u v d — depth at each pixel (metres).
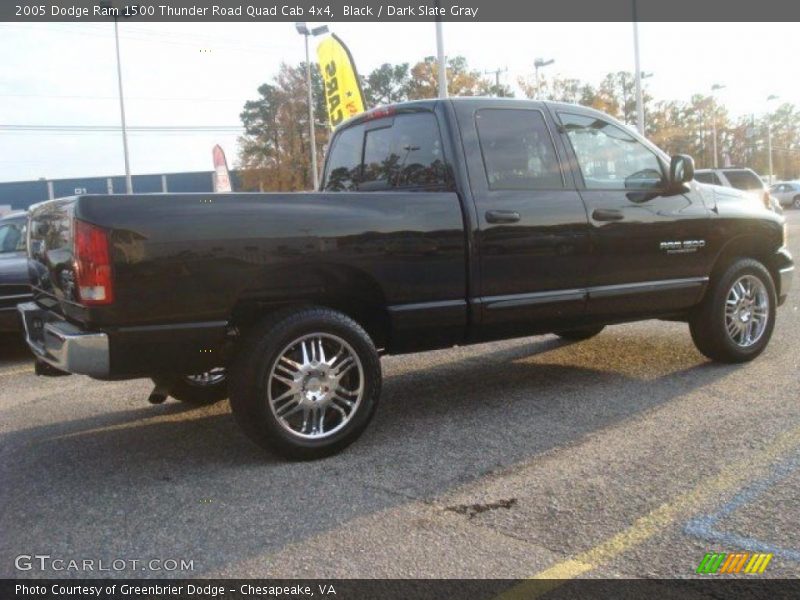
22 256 8.09
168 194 4.05
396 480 4.12
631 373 6.23
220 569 3.21
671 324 8.36
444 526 3.53
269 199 4.28
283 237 4.27
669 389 5.68
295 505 3.83
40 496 4.08
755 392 5.47
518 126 5.27
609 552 3.23
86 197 3.92
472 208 4.90
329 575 3.12
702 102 64.00
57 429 5.38
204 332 4.13
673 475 4.02
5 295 7.63
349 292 4.72
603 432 4.77
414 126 5.29
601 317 5.55
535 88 42.81
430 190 5.14
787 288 6.75
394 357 7.31
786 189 42.28
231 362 4.44
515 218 5.03
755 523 3.45
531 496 3.84
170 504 3.90
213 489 4.08
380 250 4.56
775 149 81.81
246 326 4.57
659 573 3.05
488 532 3.46
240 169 51.56
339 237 4.43
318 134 49.44
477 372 6.56
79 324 4.12
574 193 5.36
